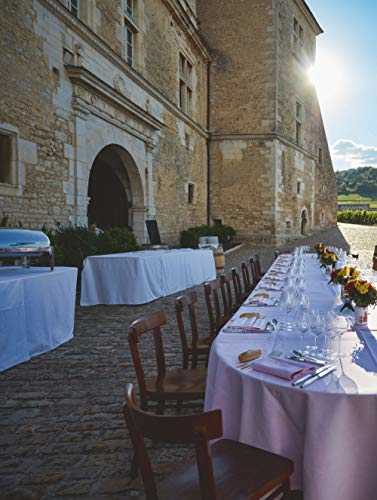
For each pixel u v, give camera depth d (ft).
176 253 26.22
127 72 34.22
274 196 56.85
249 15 56.75
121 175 37.96
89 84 27.43
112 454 8.11
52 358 13.61
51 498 6.89
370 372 5.97
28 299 13.39
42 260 20.62
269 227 57.00
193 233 46.39
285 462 5.50
